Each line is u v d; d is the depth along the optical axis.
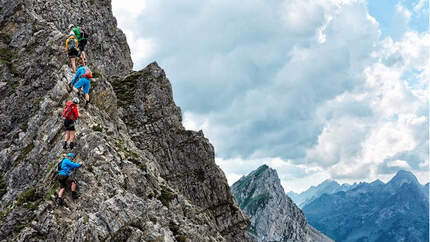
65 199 22.41
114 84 46.78
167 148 44.41
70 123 24.25
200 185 44.03
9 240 21.42
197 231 28.25
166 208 26.59
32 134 28.03
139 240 21.73
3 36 35.84
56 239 21.02
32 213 22.30
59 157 24.33
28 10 37.38
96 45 48.53
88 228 20.83
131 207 22.53
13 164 26.88
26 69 33.28
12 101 31.14
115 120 32.38
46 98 29.12
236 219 44.66
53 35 34.97
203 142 46.22
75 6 47.47
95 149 24.50
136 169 25.89
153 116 45.31
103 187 22.98
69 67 31.42
